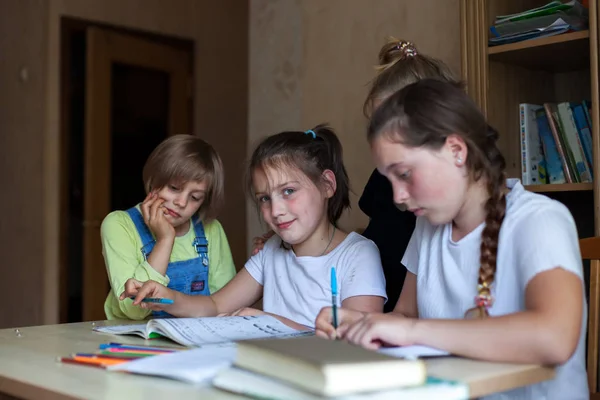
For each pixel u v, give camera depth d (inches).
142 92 170.4
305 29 129.6
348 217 120.5
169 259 77.4
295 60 131.5
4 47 172.6
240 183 187.5
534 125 88.1
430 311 50.5
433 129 43.1
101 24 163.3
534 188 83.7
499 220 46.1
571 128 83.9
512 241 45.4
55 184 158.6
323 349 34.6
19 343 52.5
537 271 42.0
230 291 69.8
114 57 164.2
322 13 126.4
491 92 88.4
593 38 76.4
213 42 183.3
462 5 89.1
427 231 53.1
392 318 42.7
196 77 179.6
